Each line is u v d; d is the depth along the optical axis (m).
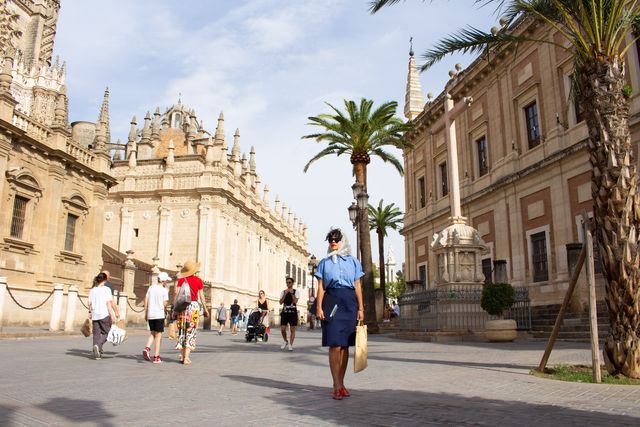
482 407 4.65
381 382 6.45
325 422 3.95
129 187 45.94
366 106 25.86
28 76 54.41
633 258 6.99
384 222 47.69
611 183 7.26
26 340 14.48
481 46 10.09
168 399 5.07
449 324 16.42
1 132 20.05
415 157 36.03
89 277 25.89
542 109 22.22
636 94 17.06
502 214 24.55
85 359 9.53
